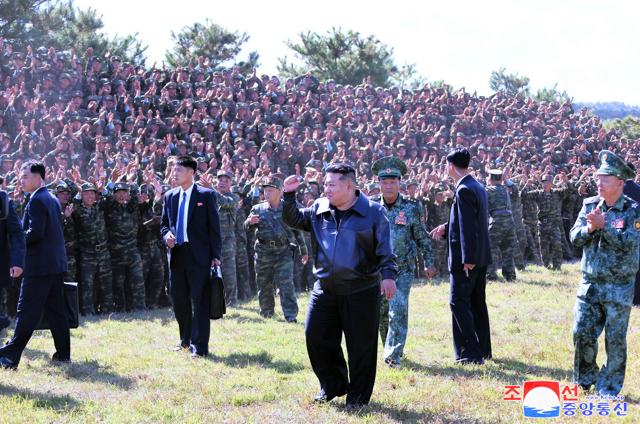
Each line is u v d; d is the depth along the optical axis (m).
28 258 7.81
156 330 10.40
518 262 17.34
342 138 21.22
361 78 43.69
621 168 6.43
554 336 9.85
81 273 12.09
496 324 10.68
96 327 10.59
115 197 12.45
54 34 31.52
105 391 6.86
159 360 8.29
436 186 16.88
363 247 6.18
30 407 6.14
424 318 11.16
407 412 6.15
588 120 30.19
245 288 14.23
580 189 20.70
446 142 24.05
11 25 29.69
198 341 8.58
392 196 8.35
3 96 16.12
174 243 8.67
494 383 7.21
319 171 17.88
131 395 6.71
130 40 35.00
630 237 6.42
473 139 24.78
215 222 8.79
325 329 6.32
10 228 7.63
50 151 15.67
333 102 23.03
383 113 23.81
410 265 8.30
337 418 5.94
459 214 8.22
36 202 7.82
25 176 7.95
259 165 17.69
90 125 16.84
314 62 44.56
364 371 6.28
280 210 11.64
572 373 7.73
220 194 12.97
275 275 11.66
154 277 13.10
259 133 19.30
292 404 6.40
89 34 33.34
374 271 6.23
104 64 21.06
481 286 8.48
